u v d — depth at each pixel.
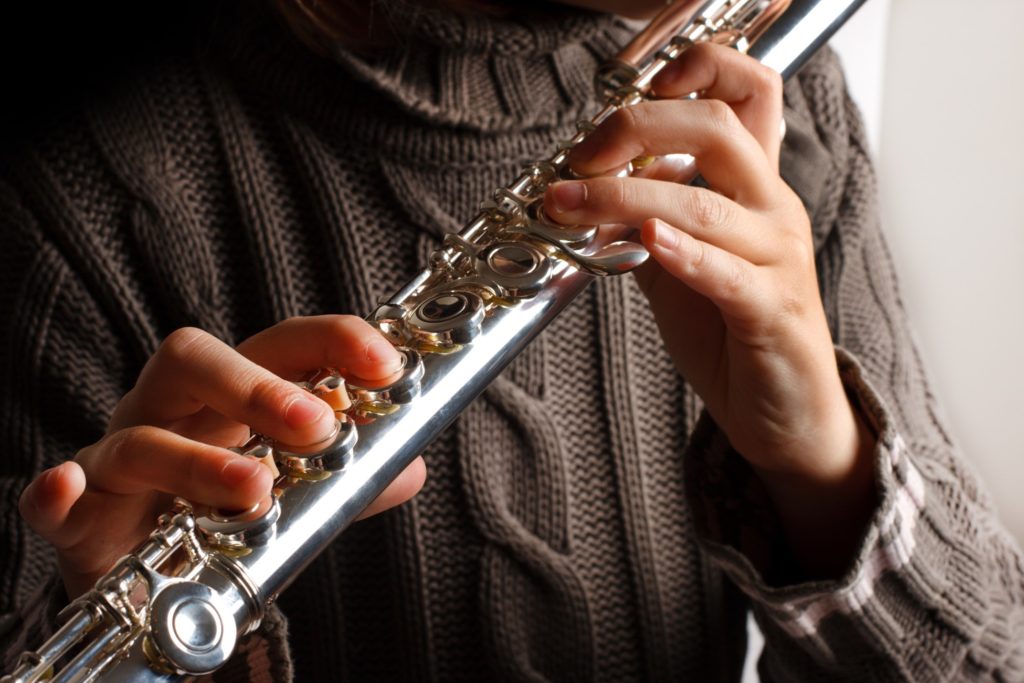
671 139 0.58
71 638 0.41
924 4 1.35
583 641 0.84
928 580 0.71
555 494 0.83
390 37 0.81
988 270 1.35
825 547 0.74
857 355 0.88
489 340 0.50
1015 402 1.35
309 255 0.82
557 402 0.84
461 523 0.82
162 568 0.44
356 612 0.83
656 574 0.85
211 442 0.59
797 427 0.67
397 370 0.48
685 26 0.66
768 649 0.80
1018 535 1.36
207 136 0.82
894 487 0.68
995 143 1.32
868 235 0.92
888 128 1.40
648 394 0.86
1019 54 1.29
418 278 0.54
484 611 0.82
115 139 0.80
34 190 0.79
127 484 0.50
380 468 0.47
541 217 0.55
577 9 0.82
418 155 0.81
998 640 0.75
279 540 0.45
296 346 0.51
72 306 0.79
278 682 0.56
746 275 0.59
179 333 0.53
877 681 0.72
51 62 0.82
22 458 0.81
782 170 0.89
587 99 0.85
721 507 0.74
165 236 0.80
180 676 0.41
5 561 0.79
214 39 0.83
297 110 0.81
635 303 0.85
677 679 0.87
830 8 0.65
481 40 0.81
